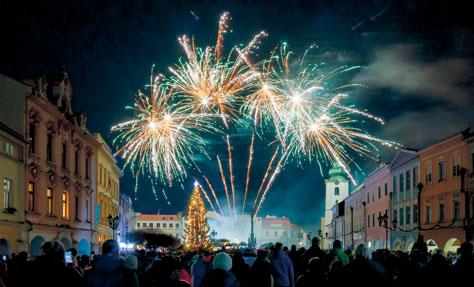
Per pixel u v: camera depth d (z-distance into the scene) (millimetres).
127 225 84750
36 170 36438
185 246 86000
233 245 85188
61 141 42000
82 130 46719
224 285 9281
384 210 66312
